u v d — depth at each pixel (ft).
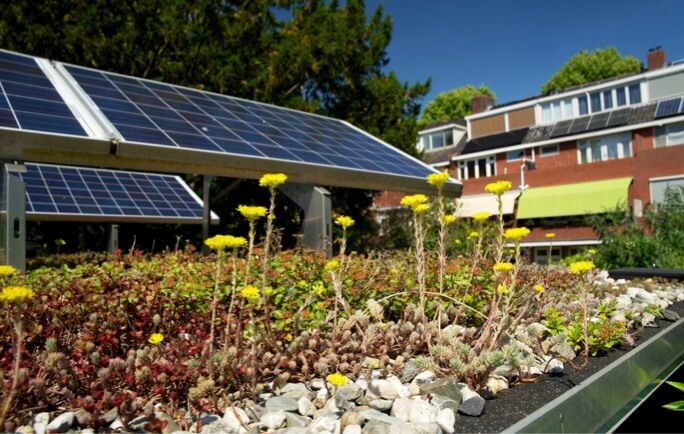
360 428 7.27
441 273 11.09
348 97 68.80
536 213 98.02
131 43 55.42
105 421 7.58
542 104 121.80
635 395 10.27
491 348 9.38
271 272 13.92
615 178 90.89
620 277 28.66
